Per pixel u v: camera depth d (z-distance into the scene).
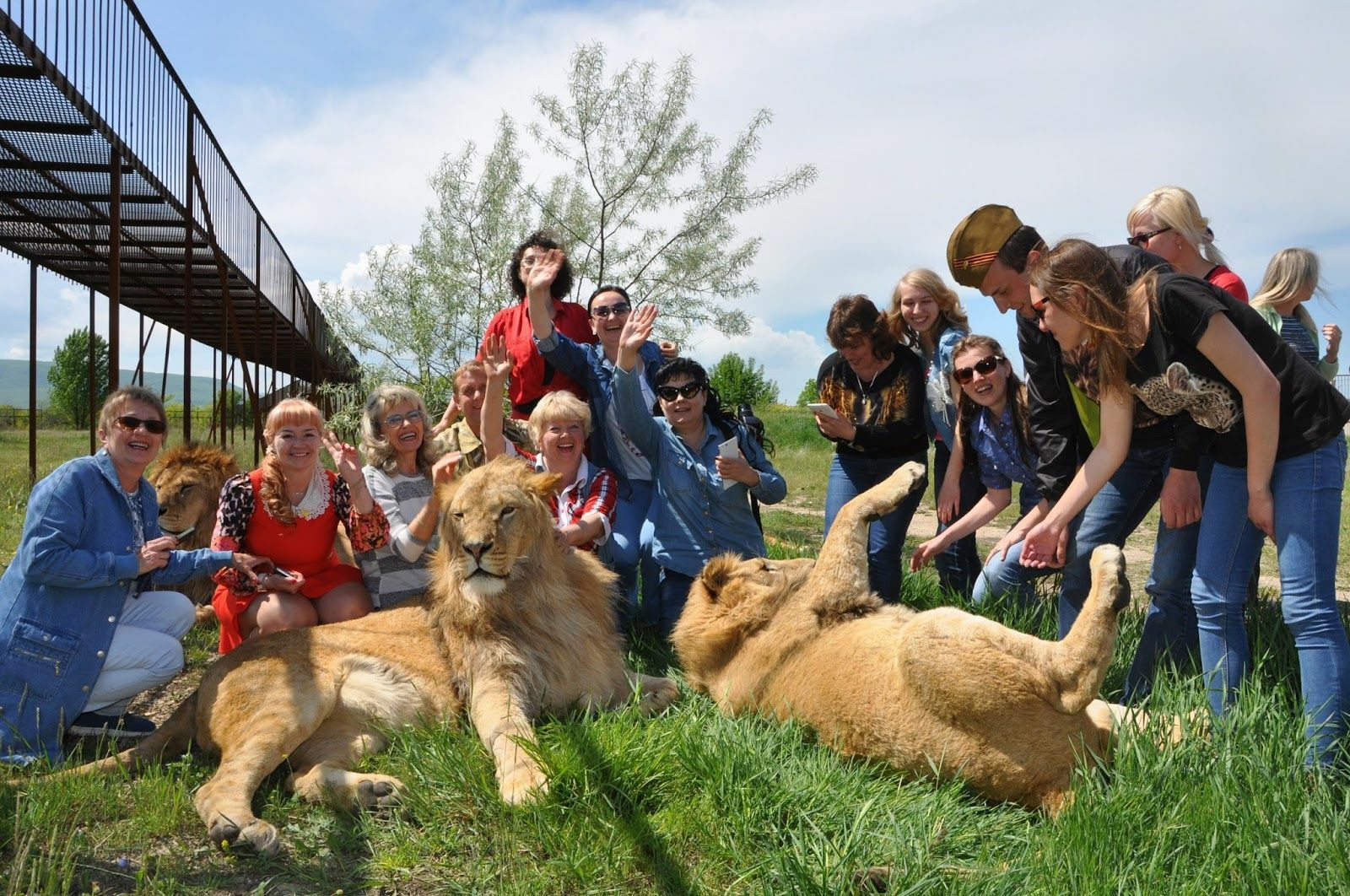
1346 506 11.60
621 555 5.63
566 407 5.15
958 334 5.55
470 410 6.06
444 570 4.00
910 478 3.95
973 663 3.12
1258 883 2.48
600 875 2.82
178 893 2.74
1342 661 3.29
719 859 2.89
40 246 12.53
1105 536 4.43
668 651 5.27
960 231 4.76
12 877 2.69
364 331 14.22
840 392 5.91
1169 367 3.40
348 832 3.09
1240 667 3.59
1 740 3.58
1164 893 2.52
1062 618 4.63
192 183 10.66
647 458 5.85
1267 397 3.23
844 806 3.08
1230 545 3.55
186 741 3.66
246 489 4.54
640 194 14.90
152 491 4.18
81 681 3.73
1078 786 3.01
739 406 5.77
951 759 3.19
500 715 3.60
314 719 3.48
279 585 4.46
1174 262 4.67
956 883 2.63
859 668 3.46
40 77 7.45
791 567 4.17
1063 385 4.59
